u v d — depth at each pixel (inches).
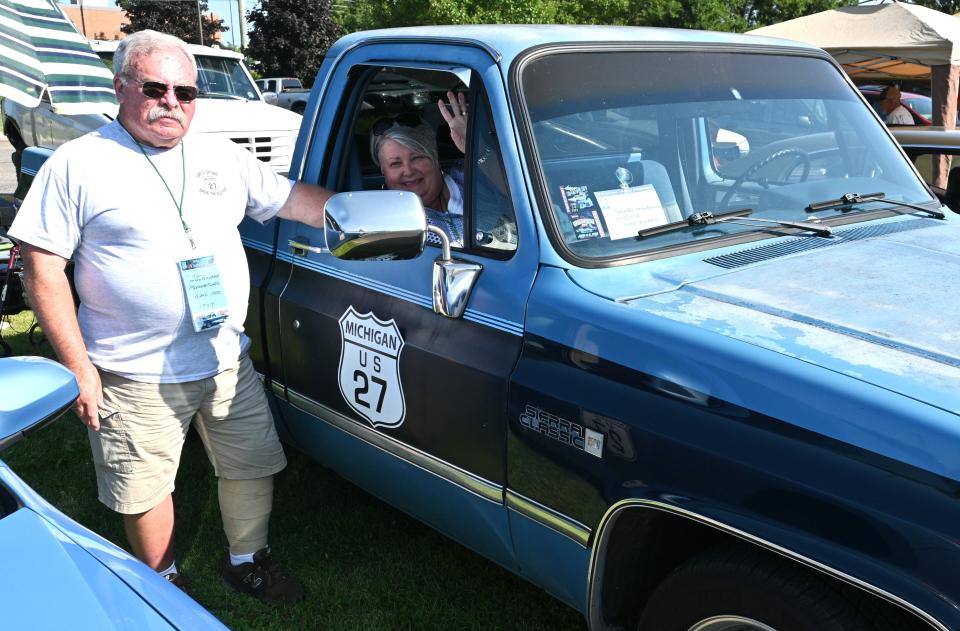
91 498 154.0
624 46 108.5
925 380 70.8
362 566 131.6
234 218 112.0
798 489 70.9
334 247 92.0
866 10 456.1
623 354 83.7
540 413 89.4
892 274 92.5
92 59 197.8
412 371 104.0
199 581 130.0
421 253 96.8
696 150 108.4
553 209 94.3
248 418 119.1
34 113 399.9
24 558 65.1
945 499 64.2
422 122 128.9
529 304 92.6
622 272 93.0
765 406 74.1
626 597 91.2
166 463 114.8
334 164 124.0
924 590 64.1
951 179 175.2
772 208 111.2
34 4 189.2
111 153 103.0
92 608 61.1
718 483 75.6
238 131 337.7
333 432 121.7
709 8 1234.6
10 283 223.3
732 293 88.0
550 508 91.0
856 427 69.3
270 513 133.6
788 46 127.2
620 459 82.7
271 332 128.5
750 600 76.3
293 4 1583.4
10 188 516.1
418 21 1005.2
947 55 418.9
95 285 106.1
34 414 73.5
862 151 124.6
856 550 67.6
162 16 1743.4
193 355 111.3
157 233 104.7
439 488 105.7
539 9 957.2
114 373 109.0
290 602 123.8
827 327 80.1
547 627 117.0
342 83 120.6
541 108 98.5
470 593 124.7
